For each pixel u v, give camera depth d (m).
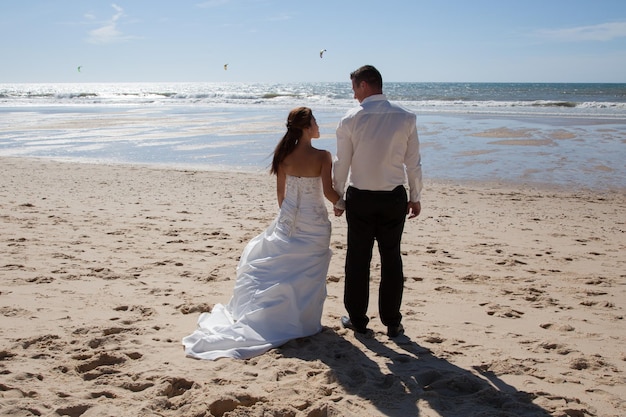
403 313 4.83
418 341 4.20
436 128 24.28
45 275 5.54
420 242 7.62
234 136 22.44
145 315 4.54
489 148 18.28
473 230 8.46
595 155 16.61
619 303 5.23
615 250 7.38
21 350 3.73
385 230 4.07
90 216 8.70
